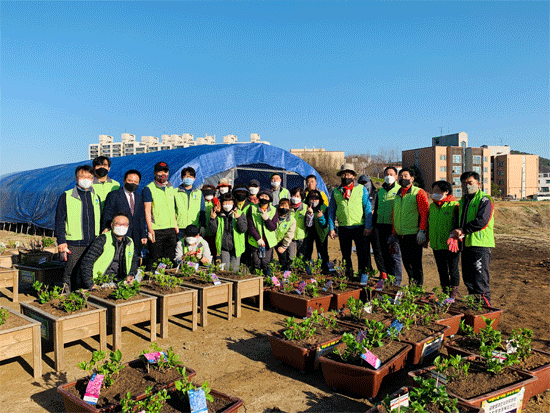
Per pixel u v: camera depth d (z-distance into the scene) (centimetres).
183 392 301
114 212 630
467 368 351
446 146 7369
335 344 445
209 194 815
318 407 364
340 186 762
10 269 739
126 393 310
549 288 811
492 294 764
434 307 546
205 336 539
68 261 605
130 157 1584
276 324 589
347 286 686
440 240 645
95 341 519
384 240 755
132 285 529
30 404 364
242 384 406
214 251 874
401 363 402
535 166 8288
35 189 1769
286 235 766
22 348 403
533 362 393
